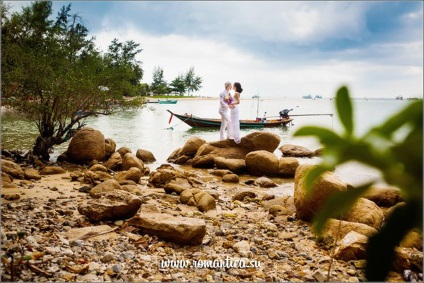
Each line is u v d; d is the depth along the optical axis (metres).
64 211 7.52
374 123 0.66
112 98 15.91
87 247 5.70
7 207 7.47
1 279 4.12
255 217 8.56
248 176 14.84
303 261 5.79
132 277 4.82
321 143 0.67
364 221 7.21
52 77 13.77
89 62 15.40
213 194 10.25
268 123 31.12
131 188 10.33
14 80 13.32
